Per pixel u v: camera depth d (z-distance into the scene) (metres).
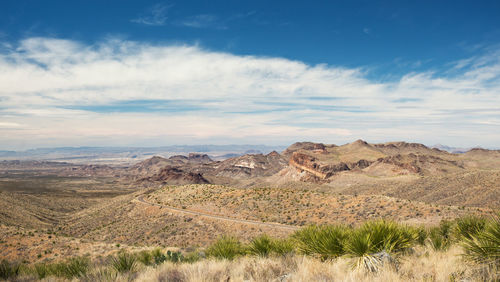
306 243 9.30
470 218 10.43
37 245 58.66
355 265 7.20
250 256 10.22
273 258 9.22
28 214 149.50
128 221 110.56
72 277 10.62
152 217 106.06
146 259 13.59
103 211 140.38
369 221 8.59
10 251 55.69
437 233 11.73
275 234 70.50
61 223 142.25
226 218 89.50
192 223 90.06
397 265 7.08
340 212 76.88
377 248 7.60
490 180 134.62
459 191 137.12
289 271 7.71
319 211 82.06
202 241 76.12
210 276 7.88
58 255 51.06
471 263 6.35
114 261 10.41
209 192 127.19
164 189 155.50
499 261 5.86
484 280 5.56
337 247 8.33
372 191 196.50
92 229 114.06
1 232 66.38
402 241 7.96
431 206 65.50
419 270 6.84
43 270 11.57
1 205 146.12
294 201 95.94
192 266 9.02
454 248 9.44
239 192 116.06
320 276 6.80
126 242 88.38
